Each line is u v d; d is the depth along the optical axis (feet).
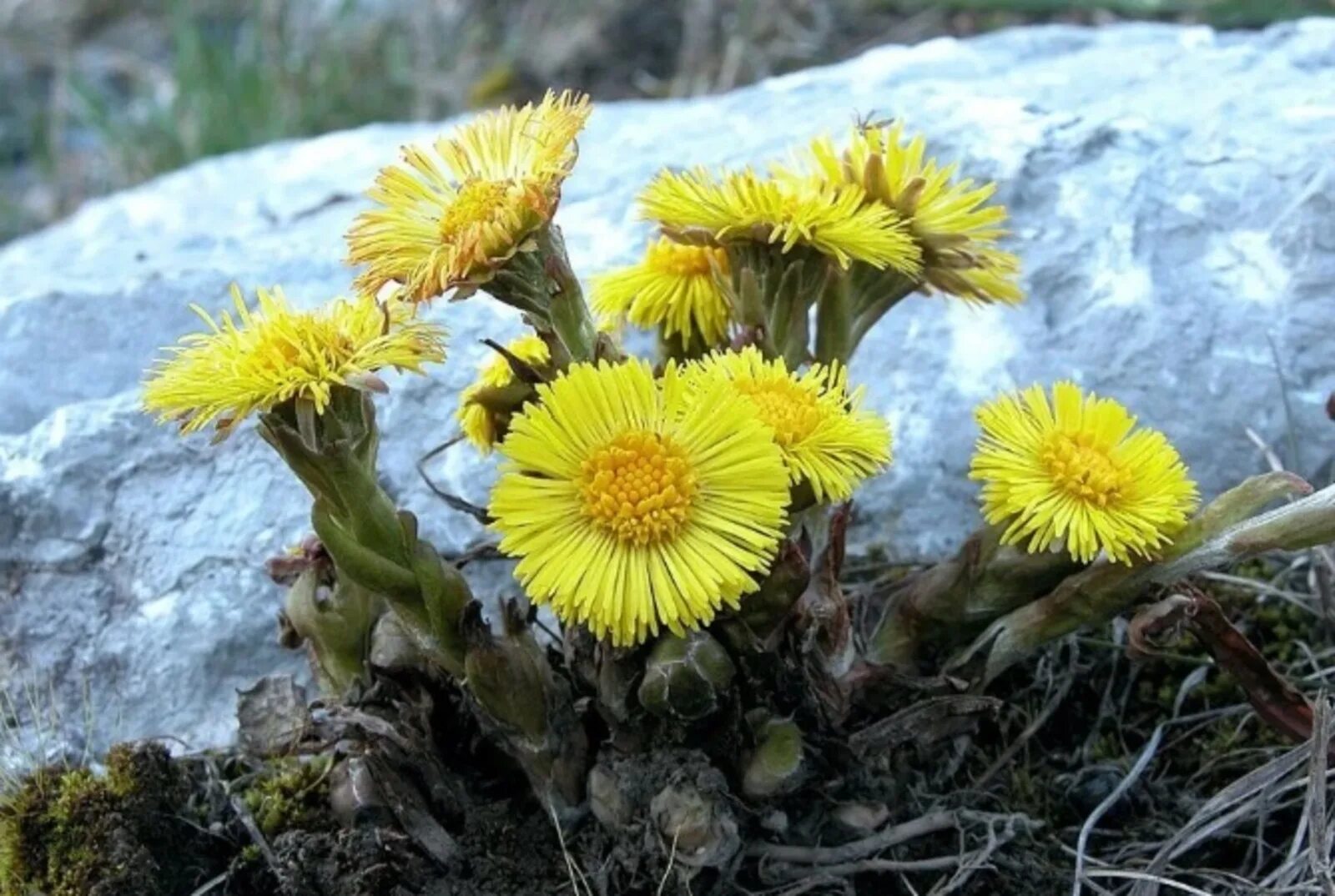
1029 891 0.83
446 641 0.79
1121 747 0.90
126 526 0.98
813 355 0.86
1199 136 1.07
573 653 0.81
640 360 0.79
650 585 0.72
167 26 2.19
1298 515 0.77
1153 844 0.85
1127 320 1.01
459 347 1.03
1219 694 0.91
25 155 2.05
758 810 0.80
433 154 0.96
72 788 0.85
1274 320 1.00
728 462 0.73
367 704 0.84
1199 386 0.99
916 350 1.02
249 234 1.19
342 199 1.22
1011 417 0.79
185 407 0.74
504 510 0.72
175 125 1.83
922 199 0.82
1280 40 1.20
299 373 0.73
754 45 1.76
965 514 0.98
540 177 0.74
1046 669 0.92
